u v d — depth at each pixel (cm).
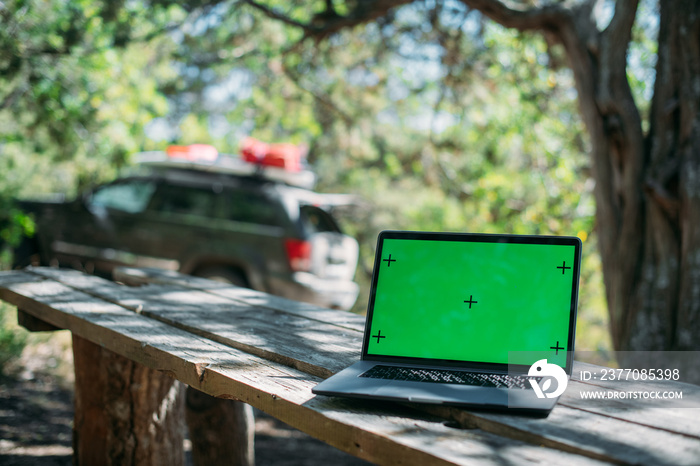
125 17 579
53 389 505
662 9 401
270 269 743
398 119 1089
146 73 828
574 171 857
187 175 807
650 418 122
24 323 272
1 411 436
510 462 100
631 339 383
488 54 727
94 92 686
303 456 423
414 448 106
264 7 589
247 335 195
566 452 106
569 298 152
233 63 770
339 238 801
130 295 266
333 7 579
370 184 1378
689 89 380
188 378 163
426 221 1252
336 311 249
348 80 895
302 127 1245
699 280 357
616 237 414
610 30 430
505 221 920
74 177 1048
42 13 549
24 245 816
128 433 252
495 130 882
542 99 784
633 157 406
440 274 162
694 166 369
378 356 158
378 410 128
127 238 787
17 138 674
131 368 250
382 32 715
